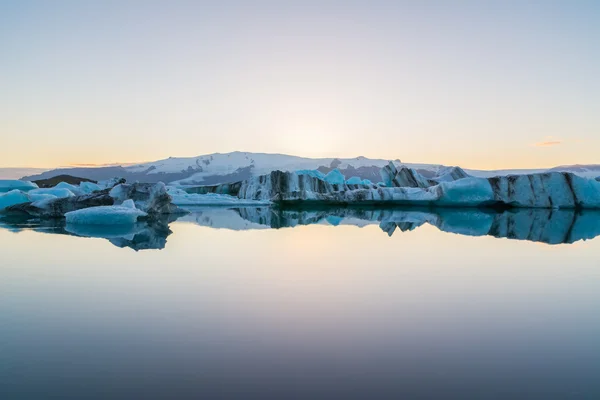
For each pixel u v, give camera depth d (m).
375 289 4.78
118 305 4.09
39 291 4.61
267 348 3.04
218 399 2.32
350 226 12.66
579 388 2.49
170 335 3.29
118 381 2.52
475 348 3.10
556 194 23.12
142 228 11.59
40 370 2.67
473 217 17.33
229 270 5.77
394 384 2.52
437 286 4.97
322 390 2.44
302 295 4.49
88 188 26.41
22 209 15.72
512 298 4.48
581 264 6.46
